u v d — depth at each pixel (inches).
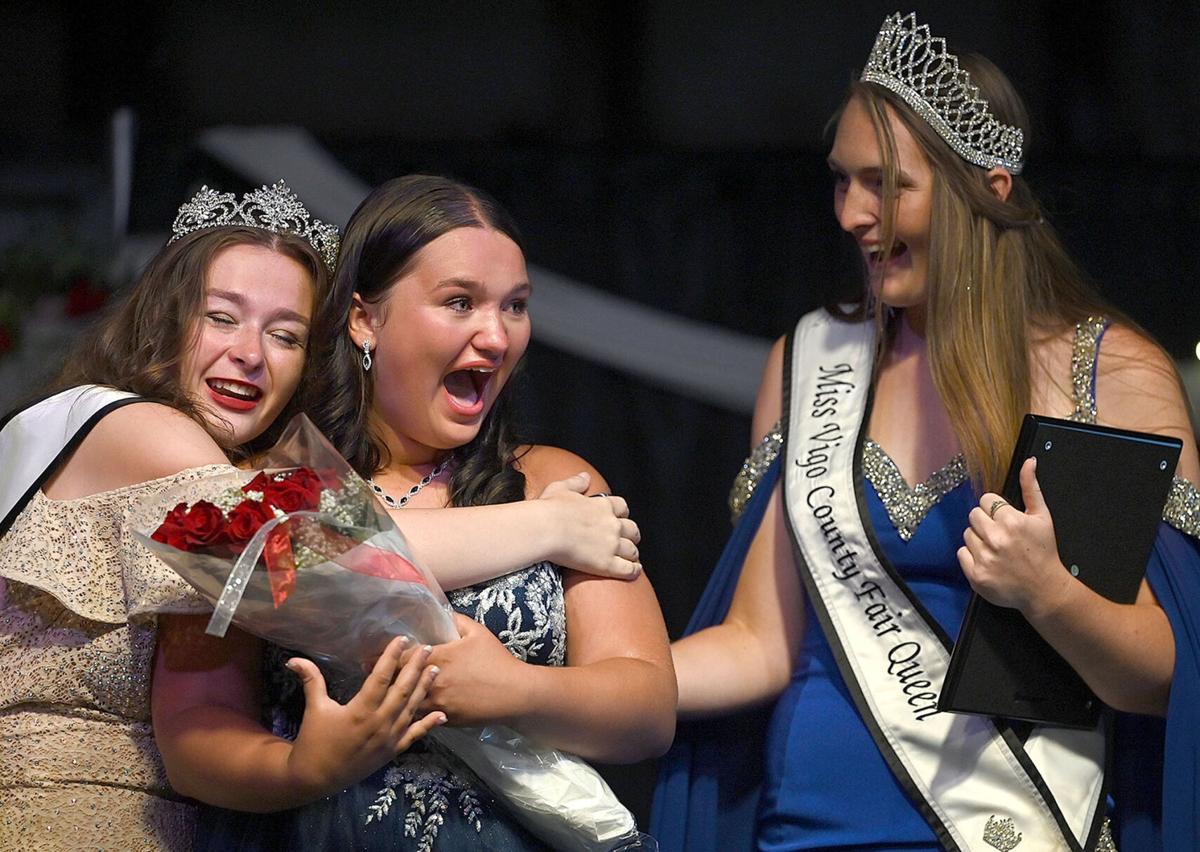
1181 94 612.7
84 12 629.3
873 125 359.3
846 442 378.6
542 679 284.7
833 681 370.9
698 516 667.4
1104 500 329.7
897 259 364.5
